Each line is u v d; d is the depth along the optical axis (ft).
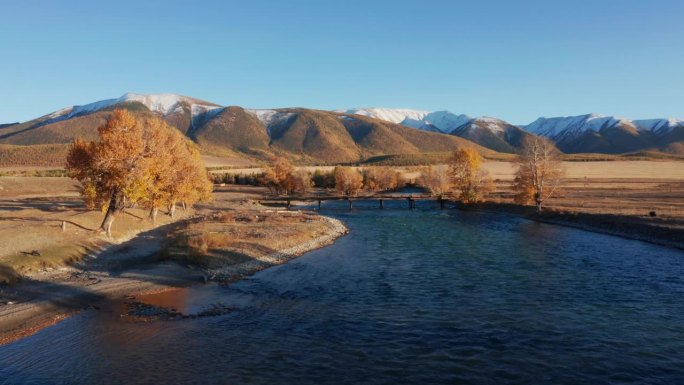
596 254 127.54
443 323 69.00
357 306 77.87
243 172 616.80
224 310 74.90
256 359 54.95
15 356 55.11
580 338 62.64
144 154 145.28
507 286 91.91
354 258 123.65
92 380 49.03
